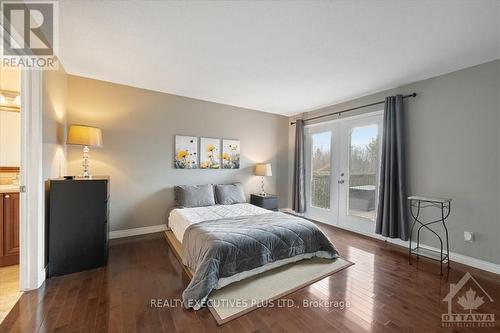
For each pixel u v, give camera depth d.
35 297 1.91
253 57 2.53
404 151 3.19
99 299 1.90
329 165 4.44
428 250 2.99
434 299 1.96
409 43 2.20
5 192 2.40
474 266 2.61
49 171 2.32
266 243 2.30
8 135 2.85
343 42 2.20
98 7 1.73
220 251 2.01
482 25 1.90
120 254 2.85
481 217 2.57
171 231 3.72
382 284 2.20
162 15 1.83
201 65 2.75
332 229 4.10
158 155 3.76
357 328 1.60
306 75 3.01
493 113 2.49
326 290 2.09
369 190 3.74
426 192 3.04
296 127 5.00
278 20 1.87
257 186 4.96
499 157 2.46
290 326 1.62
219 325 1.61
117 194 3.45
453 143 2.79
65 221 2.32
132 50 2.40
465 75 2.70
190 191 3.75
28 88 1.97
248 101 4.26
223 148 4.44
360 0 1.63
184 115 3.99
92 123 3.24
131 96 3.52
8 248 2.42
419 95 3.12
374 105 3.66
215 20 1.89
